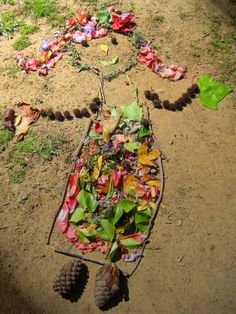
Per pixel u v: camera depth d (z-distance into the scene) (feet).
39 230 2.58
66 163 2.79
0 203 2.69
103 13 3.38
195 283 2.41
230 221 2.58
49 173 2.77
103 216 2.57
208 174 2.73
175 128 2.89
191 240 2.52
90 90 3.07
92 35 3.31
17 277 2.46
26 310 2.37
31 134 2.92
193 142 2.84
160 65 3.15
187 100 3.01
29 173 2.78
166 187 2.69
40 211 2.65
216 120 2.93
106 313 2.34
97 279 2.35
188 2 3.53
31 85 3.13
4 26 3.42
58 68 3.19
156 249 2.50
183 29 3.37
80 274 2.40
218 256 2.48
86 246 2.50
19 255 2.52
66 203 2.63
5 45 3.33
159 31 3.36
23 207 2.67
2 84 3.14
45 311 2.36
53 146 2.85
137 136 2.83
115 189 2.64
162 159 2.77
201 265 2.45
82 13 3.38
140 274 2.43
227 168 2.75
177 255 2.48
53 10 3.48
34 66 3.18
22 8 3.51
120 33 3.35
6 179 2.77
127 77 3.11
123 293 2.38
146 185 2.66
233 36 3.33
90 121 2.91
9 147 2.88
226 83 3.10
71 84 3.11
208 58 3.22
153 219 2.58
